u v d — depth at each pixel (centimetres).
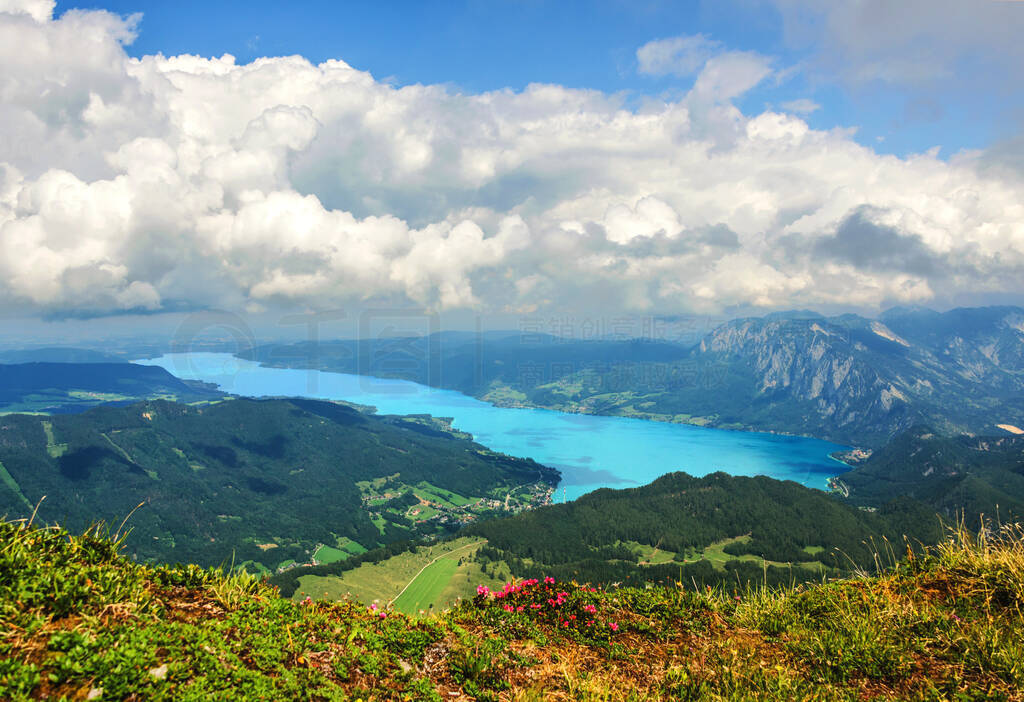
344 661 679
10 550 640
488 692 707
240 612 707
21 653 508
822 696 722
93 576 647
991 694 691
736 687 752
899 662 778
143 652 550
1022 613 870
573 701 717
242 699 538
